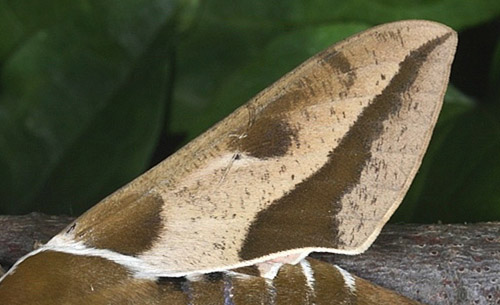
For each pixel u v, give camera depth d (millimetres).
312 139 203
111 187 250
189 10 262
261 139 204
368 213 201
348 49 201
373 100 201
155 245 205
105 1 263
